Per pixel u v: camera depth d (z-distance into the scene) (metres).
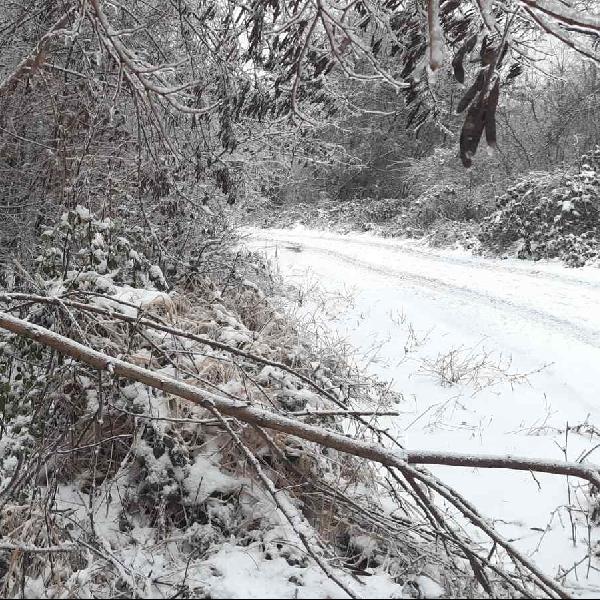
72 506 3.31
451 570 2.90
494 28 1.91
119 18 5.39
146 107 4.32
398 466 2.93
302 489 3.51
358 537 3.27
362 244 19.41
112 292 4.21
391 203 24.50
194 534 3.09
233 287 6.93
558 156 20.64
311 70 3.93
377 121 22.47
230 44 4.66
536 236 15.28
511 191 16.36
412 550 3.12
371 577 2.88
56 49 5.34
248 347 4.41
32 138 5.76
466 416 5.96
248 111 4.57
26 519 2.96
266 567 2.85
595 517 3.70
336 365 6.12
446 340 8.82
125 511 3.24
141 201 5.46
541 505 4.01
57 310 3.79
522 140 21.14
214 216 6.94
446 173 22.36
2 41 5.28
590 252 13.91
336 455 3.80
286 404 3.98
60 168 5.30
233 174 7.69
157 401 3.56
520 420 5.85
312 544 3.00
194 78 5.10
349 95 6.74
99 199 5.66
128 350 3.74
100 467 3.61
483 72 1.99
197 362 4.04
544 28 1.82
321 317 9.85
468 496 4.15
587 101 19.86
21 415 3.55
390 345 8.58
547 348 8.24
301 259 16.02
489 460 3.00
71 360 3.60
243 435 3.57
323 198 26.39
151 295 4.28
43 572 2.75
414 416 5.96
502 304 10.70
